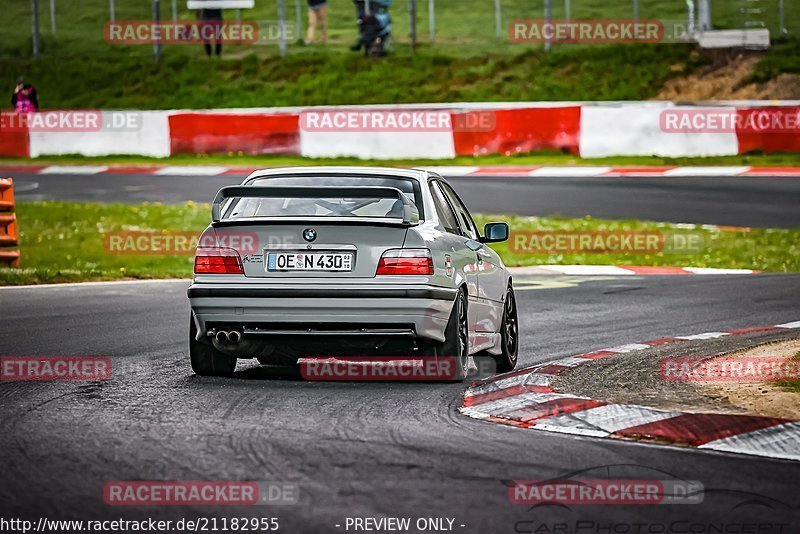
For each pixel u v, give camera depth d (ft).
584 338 126.21
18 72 468.75
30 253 218.18
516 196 292.20
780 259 215.51
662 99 418.92
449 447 69.15
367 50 465.06
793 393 86.33
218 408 81.97
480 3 522.88
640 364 101.65
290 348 96.63
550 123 358.43
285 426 75.36
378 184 99.14
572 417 77.87
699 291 171.83
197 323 94.27
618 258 221.66
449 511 55.26
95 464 64.18
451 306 94.32
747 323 137.08
